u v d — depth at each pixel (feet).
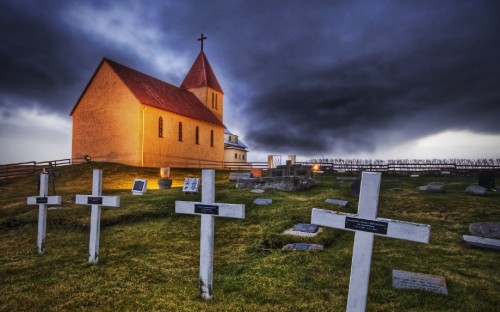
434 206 40.06
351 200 44.39
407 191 52.65
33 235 34.50
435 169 94.63
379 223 12.23
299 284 18.11
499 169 83.30
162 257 24.48
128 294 17.54
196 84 152.35
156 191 57.98
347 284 18.04
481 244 24.66
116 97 109.50
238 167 151.02
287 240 26.61
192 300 16.60
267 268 20.79
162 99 118.83
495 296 16.37
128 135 106.11
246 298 16.63
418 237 11.53
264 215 35.19
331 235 27.71
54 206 45.65
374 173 12.41
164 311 15.39
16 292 18.51
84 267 22.63
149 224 35.35
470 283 17.98
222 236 29.78
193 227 33.14
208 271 16.65
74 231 35.24
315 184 60.59
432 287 17.03
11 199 60.70
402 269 20.29
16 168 113.91
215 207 16.51
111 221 36.45
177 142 120.06
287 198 45.44
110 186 78.48
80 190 70.33
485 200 42.14
